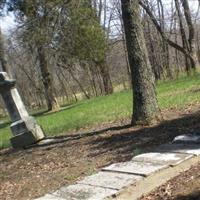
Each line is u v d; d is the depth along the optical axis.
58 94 55.34
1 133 19.88
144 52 11.60
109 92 39.22
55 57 30.28
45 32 24.59
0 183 9.19
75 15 23.94
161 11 41.66
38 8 23.41
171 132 10.04
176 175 6.72
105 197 6.38
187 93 18.53
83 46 27.67
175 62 45.56
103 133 11.91
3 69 30.06
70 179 8.02
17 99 13.36
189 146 8.19
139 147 9.24
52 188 7.79
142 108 11.62
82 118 17.19
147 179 6.78
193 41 33.28
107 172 7.51
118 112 16.70
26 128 12.99
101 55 29.38
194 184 6.20
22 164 10.66
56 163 9.78
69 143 11.71
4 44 29.59
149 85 11.64
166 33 40.56
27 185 8.48
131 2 11.45
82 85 54.28
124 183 6.73
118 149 9.56
